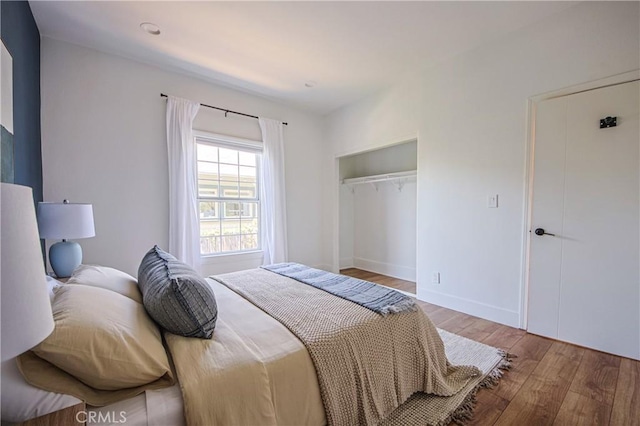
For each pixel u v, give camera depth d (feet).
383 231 15.48
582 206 7.20
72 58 8.68
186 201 10.57
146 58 9.63
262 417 3.13
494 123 8.77
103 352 2.76
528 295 8.14
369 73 10.81
